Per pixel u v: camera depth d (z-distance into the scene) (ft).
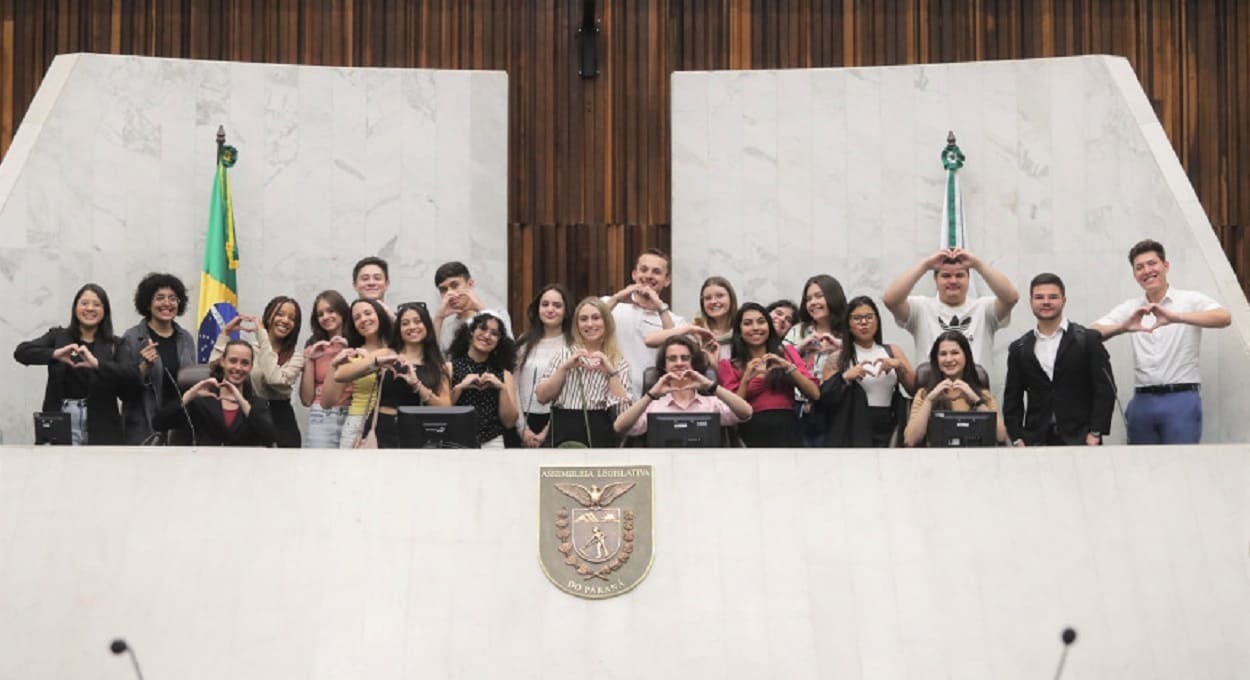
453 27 51.70
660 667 35.27
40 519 36.37
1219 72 51.39
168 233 48.49
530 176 51.57
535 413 40.60
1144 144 46.98
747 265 49.52
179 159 48.85
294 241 49.08
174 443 39.93
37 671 35.12
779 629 35.55
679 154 49.90
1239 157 51.52
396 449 37.14
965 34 51.49
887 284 49.16
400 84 49.83
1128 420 42.09
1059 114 48.67
